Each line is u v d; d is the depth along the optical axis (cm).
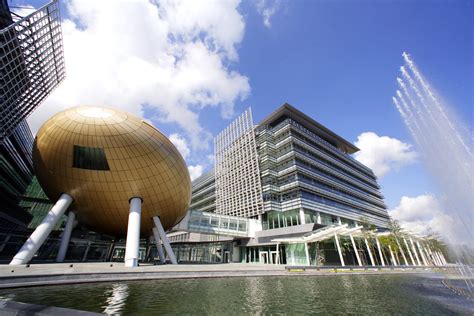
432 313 771
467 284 1633
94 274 1194
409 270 3002
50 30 2214
